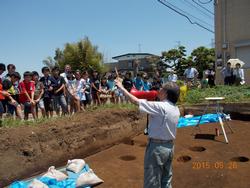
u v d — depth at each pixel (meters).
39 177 6.21
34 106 8.70
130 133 9.64
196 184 6.20
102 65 34.84
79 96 10.59
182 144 8.65
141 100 4.29
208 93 13.78
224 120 10.99
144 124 10.44
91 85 11.94
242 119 11.66
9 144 6.14
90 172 6.26
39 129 7.00
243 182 6.19
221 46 18.17
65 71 10.49
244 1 17.12
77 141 7.63
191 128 10.34
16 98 8.70
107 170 6.95
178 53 33.47
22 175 6.17
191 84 16.72
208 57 32.72
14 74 8.70
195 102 13.20
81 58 34.41
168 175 4.47
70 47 35.06
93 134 8.16
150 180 4.28
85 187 5.95
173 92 4.38
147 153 4.33
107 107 10.09
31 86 8.71
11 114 8.26
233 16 17.59
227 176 6.49
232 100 12.48
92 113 9.01
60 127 7.39
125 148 8.59
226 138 8.66
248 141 8.73
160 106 4.21
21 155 6.25
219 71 18.25
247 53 17.31
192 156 7.72
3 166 5.86
